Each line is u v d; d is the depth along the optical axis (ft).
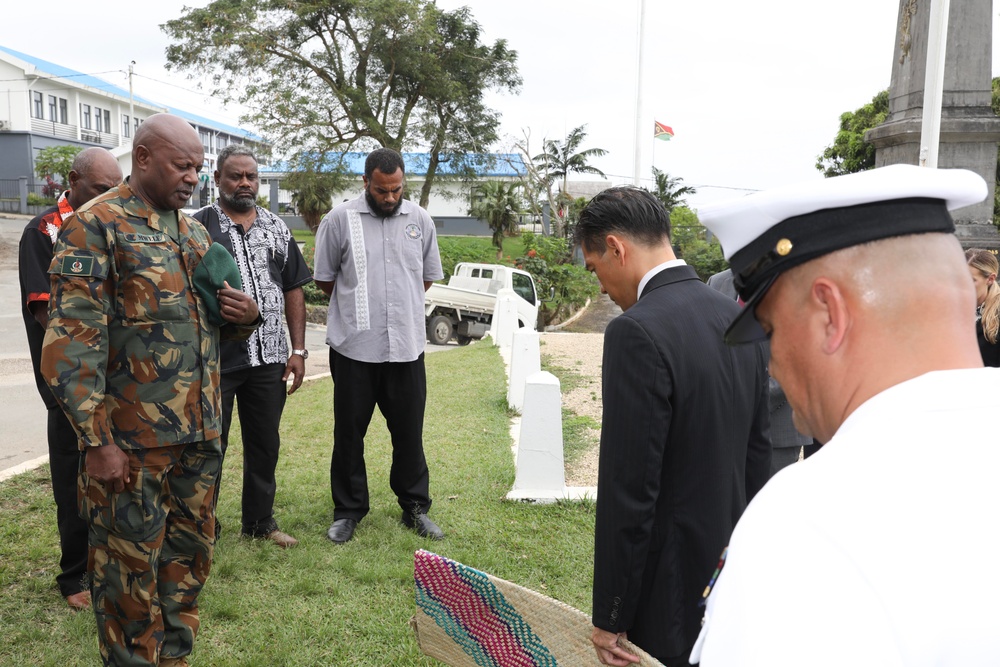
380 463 17.84
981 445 2.35
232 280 8.95
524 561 12.92
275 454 13.14
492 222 121.08
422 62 99.04
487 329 58.39
